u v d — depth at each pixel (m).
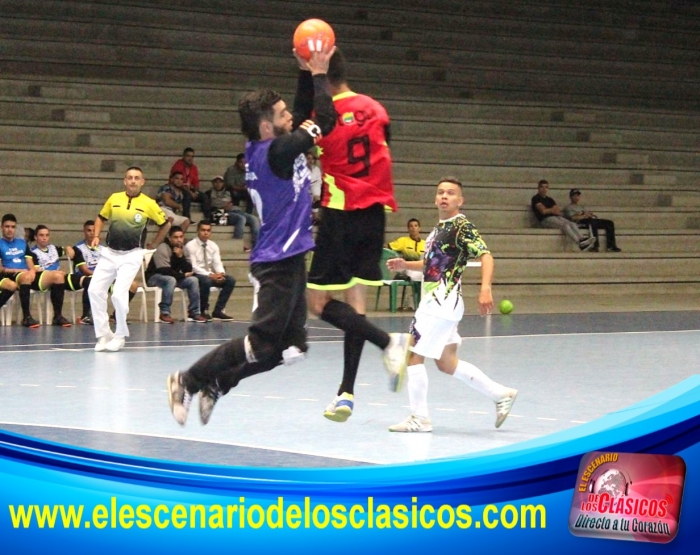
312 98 6.12
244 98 5.68
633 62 28.50
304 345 5.83
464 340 13.02
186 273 16.00
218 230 19.11
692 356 11.36
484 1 27.86
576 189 22.89
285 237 5.66
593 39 28.64
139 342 12.83
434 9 27.19
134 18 23.44
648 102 28.19
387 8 26.52
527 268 21.41
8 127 19.83
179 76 23.05
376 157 6.41
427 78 25.70
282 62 24.38
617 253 22.42
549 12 28.62
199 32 23.80
